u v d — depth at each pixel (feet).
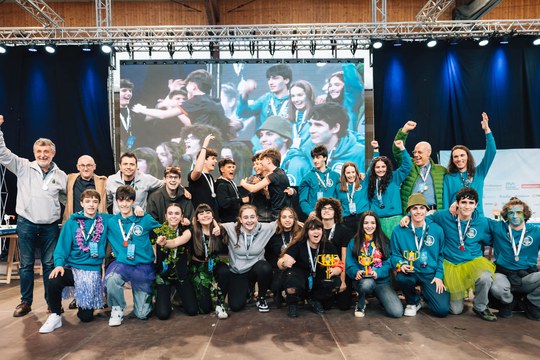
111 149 23.76
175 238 11.28
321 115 23.91
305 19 29.14
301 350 8.57
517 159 22.95
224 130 23.91
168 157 23.72
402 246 11.54
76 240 10.84
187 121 23.85
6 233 16.25
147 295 11.18
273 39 23.40
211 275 11.81
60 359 8.27
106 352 8.62
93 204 11.02
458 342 9.00
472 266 11.09
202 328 10.21
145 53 24.85
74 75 23.50
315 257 11.53
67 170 23.49
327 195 13.89
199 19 29.43
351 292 12.09
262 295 11.86
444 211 11.82
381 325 10.34
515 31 22.74
